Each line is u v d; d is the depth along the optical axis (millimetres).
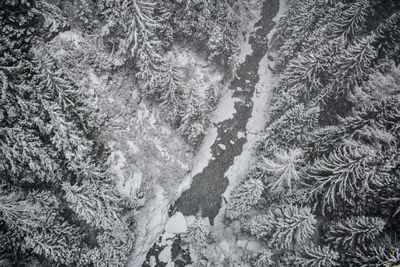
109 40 19828
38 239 14094
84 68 19281
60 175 16125
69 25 18766
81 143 16516
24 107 14102
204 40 25172
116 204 18469
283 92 24141
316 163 17188
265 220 17672
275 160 20578
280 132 21141
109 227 17891
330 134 18188
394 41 20891
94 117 19328
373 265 12805
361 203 15398
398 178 14133
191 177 25094
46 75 14672
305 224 14797
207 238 21953
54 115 14805
